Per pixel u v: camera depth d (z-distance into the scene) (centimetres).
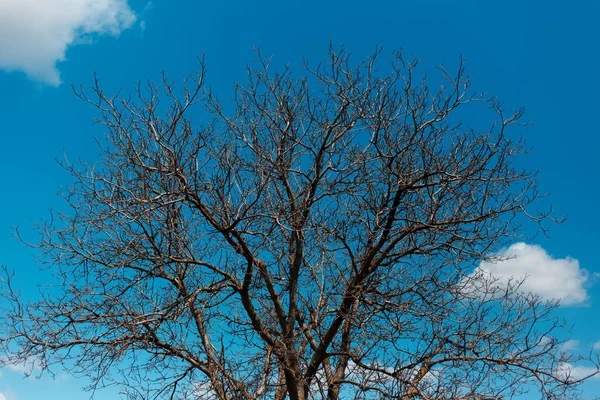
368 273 1096
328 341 1066
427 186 1042
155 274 1112
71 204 1047
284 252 1215
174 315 1014
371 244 1127
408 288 1092
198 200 1016
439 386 954
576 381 973
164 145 992
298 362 1100
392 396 945
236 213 1038
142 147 1017
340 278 1146
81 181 1017
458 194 1066
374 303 1017
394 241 1088
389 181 1067
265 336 1089
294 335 1108
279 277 1220
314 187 1091
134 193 1019
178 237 1044
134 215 984
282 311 1127
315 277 1262
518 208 1030
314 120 1100
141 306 1113
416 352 992
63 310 1041
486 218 1044
